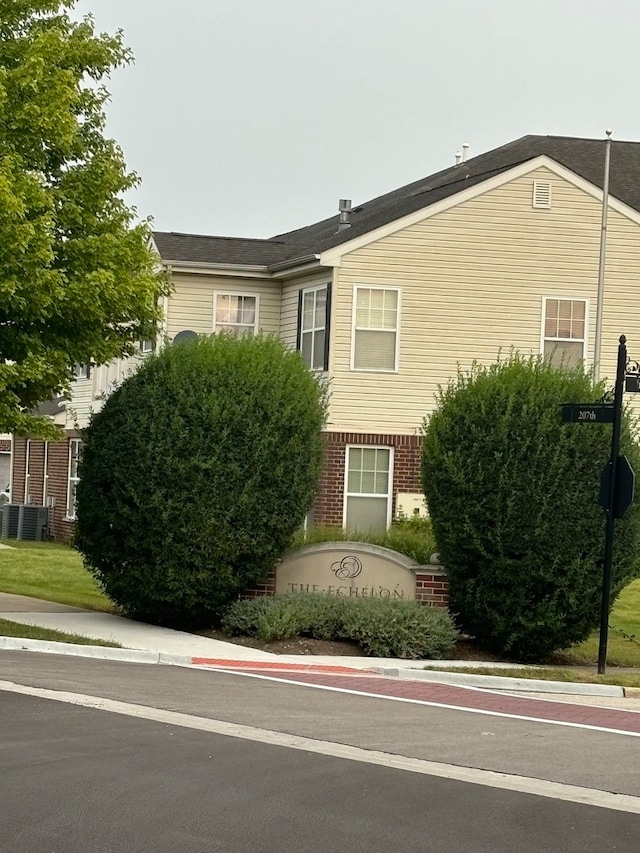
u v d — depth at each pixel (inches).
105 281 706.2
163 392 732.0
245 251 1216.8
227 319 1191.6
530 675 644.7
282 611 715.4
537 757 438.9
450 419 723.4
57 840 301.9
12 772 369.7
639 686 632.4
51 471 1531.7
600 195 1123.3
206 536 721.0
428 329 1104.8
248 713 494.9
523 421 704.4
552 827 341.1
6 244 660.1
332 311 1091.9
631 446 716.0
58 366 719.7
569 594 698.2
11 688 520.1
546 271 1117.7
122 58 770.2
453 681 636.1
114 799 343.0
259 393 732.0
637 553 711.1
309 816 336.5
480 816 348.2
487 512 705.6
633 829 344.2
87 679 558.9
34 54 702.5
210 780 372.2
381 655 698.2
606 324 1120.8
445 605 757.9
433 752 436.5
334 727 474.9
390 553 762.8
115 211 766.5
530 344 1115.3
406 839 319.3
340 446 1090.1
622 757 448.1
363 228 1138.0
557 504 697.0
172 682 568.4
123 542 741.9
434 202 1103.6
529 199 1117.1
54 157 741.3
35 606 811.4
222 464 722.8
